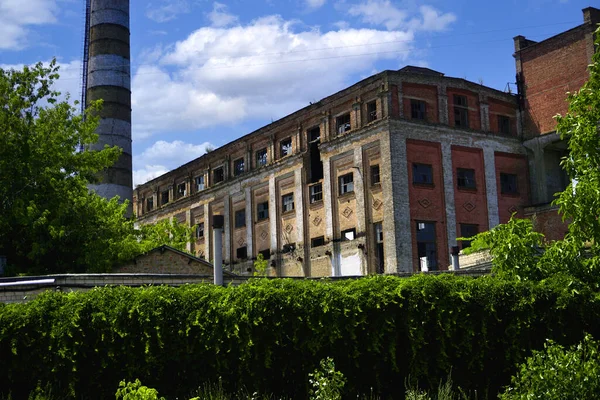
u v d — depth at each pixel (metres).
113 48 45.78
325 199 40.03
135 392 6.99
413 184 36.03
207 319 9.95
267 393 9.90
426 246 35.91
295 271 42.06
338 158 39.47
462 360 10.23
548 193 39.44
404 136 36.22
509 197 39.19
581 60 37.50
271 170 45.03
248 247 46.84
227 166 49.81
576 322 10.36
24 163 25.62
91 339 10.03
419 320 10.09
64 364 9.97
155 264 25.95
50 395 9.79
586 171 11.14
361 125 37.84
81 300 10.24
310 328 9.91
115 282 14.73
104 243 25.50
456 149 37.84
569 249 11.27
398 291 10.11
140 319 9.93
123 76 45.91
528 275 11.50
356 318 9.98
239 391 9.81
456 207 37.16
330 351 9.98
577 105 11.31
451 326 10.10
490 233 12.09
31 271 24.41
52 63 29.00
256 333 9.84
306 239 41.47
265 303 9.88
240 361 9.89
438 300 10.09
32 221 24.30
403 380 10.21
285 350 9.98
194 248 52.88
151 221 59.41
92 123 30.20
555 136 38.62
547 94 39.31
